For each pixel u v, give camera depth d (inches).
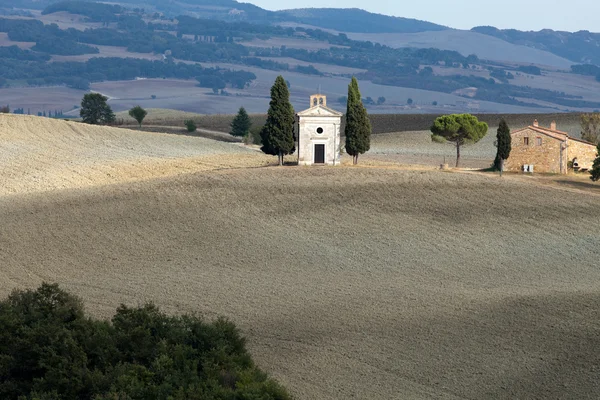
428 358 2827.3
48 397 2320.4
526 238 4648.1
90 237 4709.6
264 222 4995.1
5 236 4736.7
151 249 4466.0
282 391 2320.4
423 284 3777.1
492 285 3762.3
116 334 2630.4
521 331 3078.2
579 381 2630.4
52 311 2763.3
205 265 4146.2
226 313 3329.2
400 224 4938.5
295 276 3929.6
